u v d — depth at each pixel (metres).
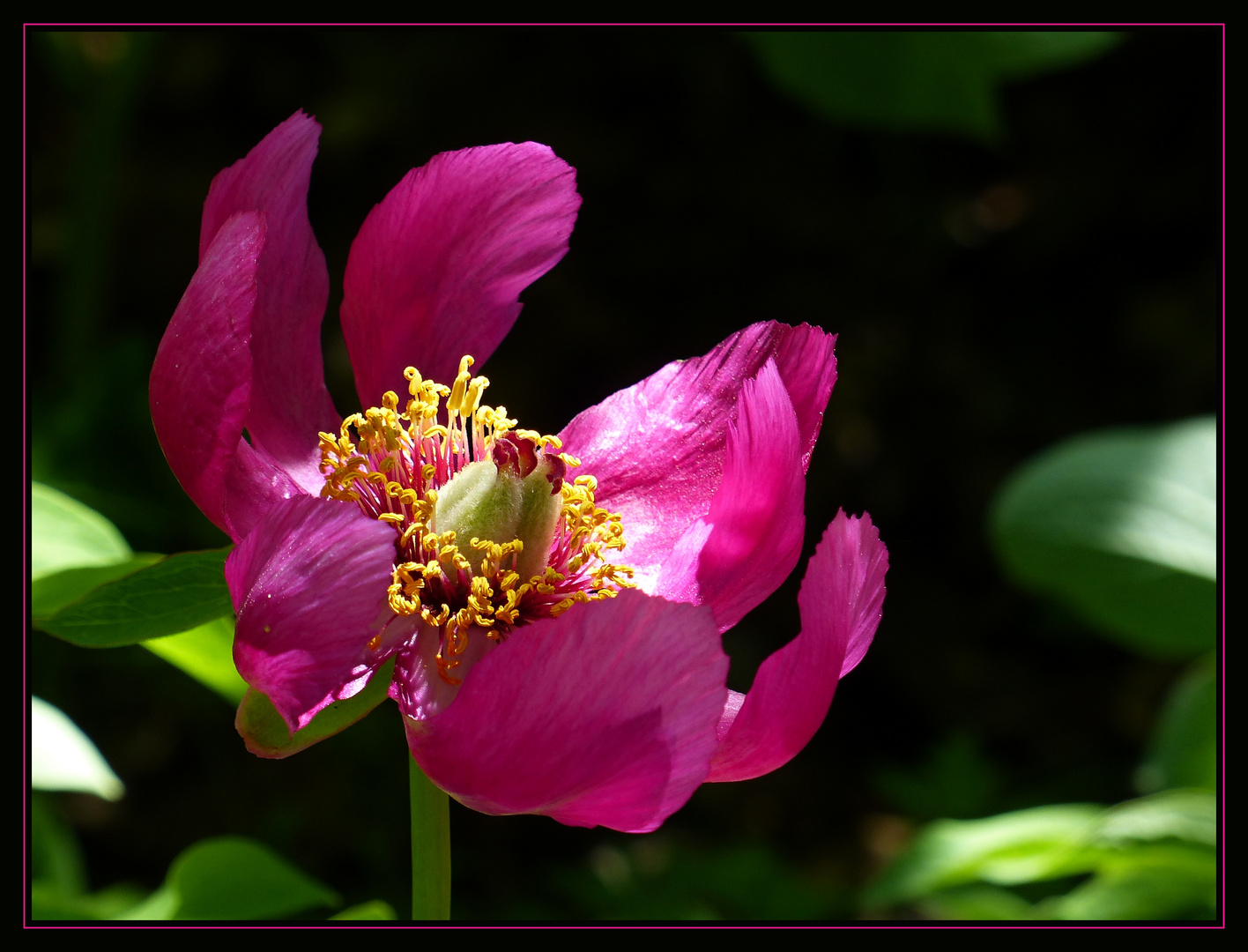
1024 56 1.02
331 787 1.31
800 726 0.63
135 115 1.51
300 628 0.62
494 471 0.66
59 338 1.22
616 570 0.67
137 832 1.29
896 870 0.80
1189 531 0.84
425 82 1.55
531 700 0.61
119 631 0.64
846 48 1.03
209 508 0.63
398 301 0.68
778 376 0.65
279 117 1.55
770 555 0.66
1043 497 0.86
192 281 0.63
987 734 1.51
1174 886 0.78
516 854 1.31
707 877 1.16
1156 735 0.84
